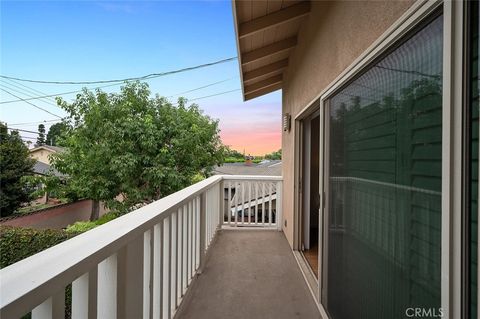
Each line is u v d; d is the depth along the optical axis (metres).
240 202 5.64
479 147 0.79
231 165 16.97
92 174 8.11
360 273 1.69
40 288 0.69
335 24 2.12
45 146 18.95
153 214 1.56
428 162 1.05
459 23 0.86
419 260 1.11
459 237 0.86
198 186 3.05
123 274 1.20
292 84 4.21
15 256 4.39
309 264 3.47
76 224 8.56
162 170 7.92
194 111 9.36
